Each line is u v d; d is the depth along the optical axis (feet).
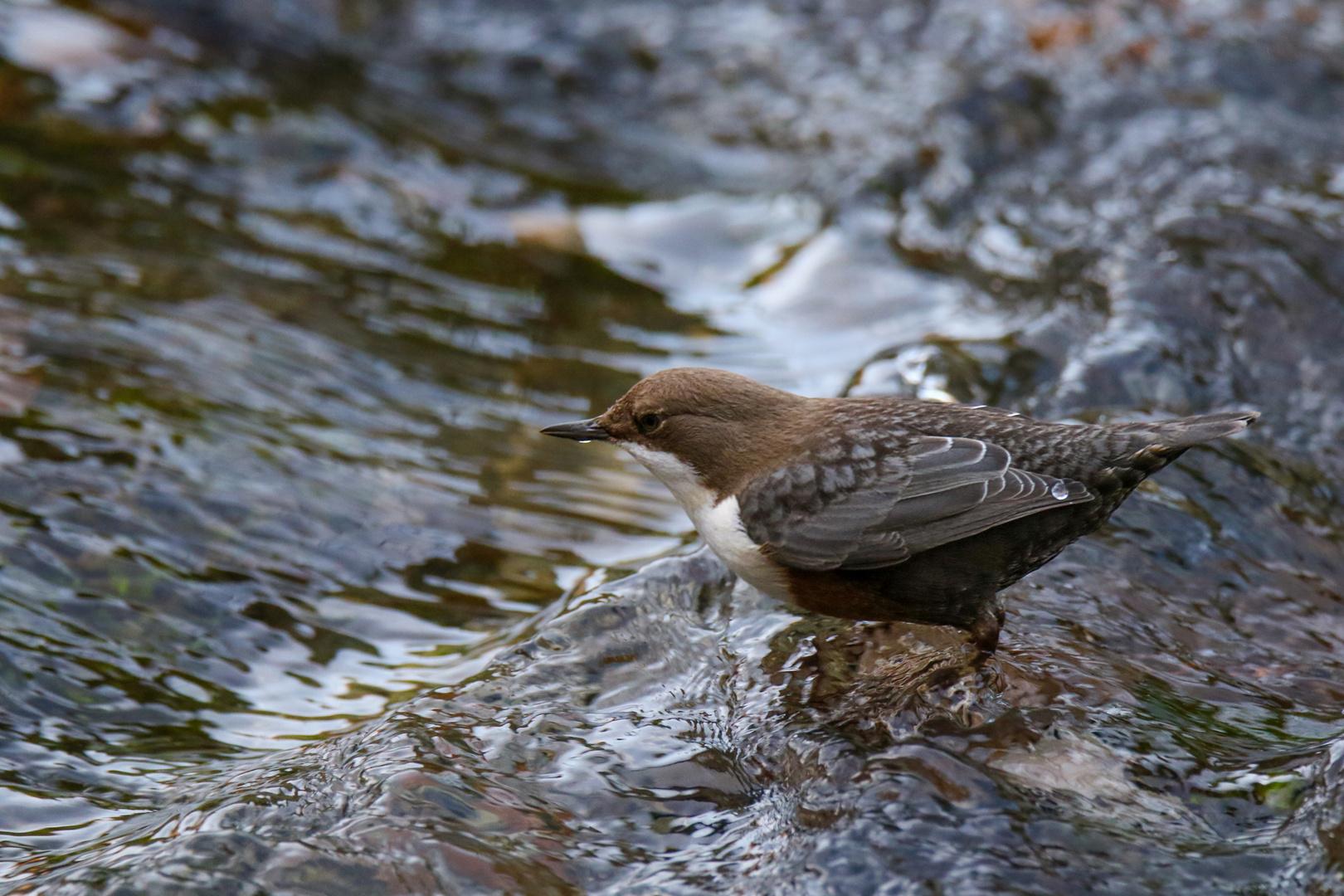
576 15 66.44
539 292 46.96
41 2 58.75
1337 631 26.78
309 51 62.59
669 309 46.62
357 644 28.71
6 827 22.49
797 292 46.83
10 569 28.73
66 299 40.34
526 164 57.57
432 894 18.99
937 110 55.67
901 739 21.72
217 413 35.91
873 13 65.16
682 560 28.43
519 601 30.50
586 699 24.13
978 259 46.29
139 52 57.67
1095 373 34.47
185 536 30.96
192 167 50.93
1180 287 38.09
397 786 20.93
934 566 23.85
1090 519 24.26
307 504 32.96
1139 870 18.69
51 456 32.58
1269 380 35.29
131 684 26.73
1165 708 22.66
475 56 64.13
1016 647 24.47
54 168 48.78
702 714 23.61
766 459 25.75
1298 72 56.49
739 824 20.81
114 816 22.75
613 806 21.20
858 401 26.22
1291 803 19.97
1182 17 60.70
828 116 58.65
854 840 19.34
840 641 25.72
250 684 27.14
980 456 23.98
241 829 20.16
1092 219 46.78
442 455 36.65
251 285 43.88
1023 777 20.57
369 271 46.55
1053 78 56.80
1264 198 45.34
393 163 54.65
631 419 26.73
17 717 25.44
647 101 62.18
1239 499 30.78
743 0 67.82
